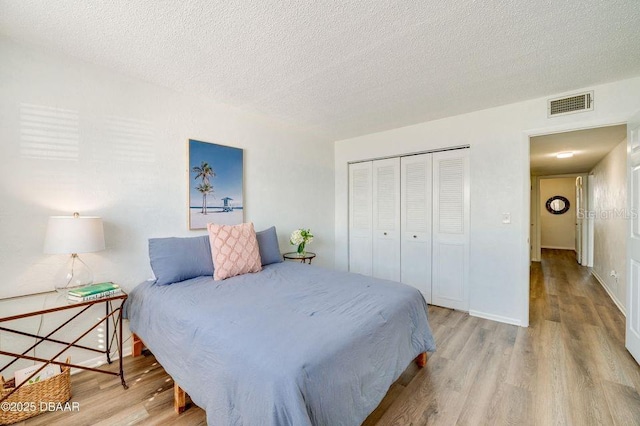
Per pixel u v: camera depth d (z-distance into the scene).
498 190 2.86
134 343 2.17
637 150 2.07
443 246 3.31
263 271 2.55
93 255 2.05
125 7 1.47
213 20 1.57
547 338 2.46
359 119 3.26
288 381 1.02
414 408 1.60
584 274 4.91
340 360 1.21
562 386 1.79
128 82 2.22
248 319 1.46
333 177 4.29
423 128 3.38
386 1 1.42
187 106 2.57
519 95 2.59
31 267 1.80
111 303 2.12
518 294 2.76
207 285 2.09
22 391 1.51
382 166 3.85
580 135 3.23
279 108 2.93
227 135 2.88
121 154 2.19
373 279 2.30
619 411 1.56
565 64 2.04
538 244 6.13
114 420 1.51
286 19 1.56
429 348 1.95
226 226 2.55
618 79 2.27
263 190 3.26
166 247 2.20
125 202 2.21
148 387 1.80
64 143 1.93
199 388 1.33
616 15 1.51
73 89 1.96
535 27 1.62
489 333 2.57
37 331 1.82
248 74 2.20
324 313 1.55
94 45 1.82
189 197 2.57
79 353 1.99
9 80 1.73
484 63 2.03
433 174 3.38
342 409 1.18
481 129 2.96
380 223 3.88
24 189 1.78
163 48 1.85
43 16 1.53
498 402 1.65
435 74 2.20
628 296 2.19
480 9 1.48
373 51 1.88
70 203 1.95
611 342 2.37
